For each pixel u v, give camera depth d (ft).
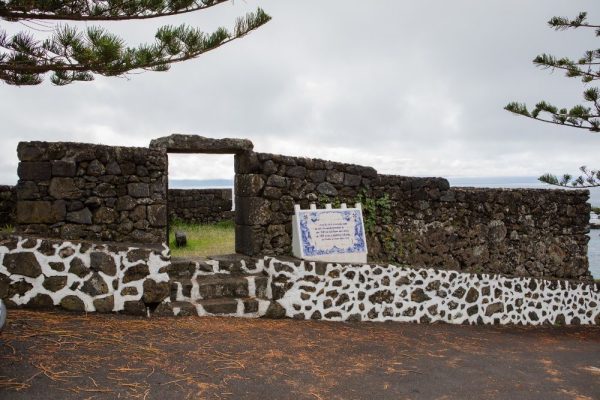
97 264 18.13
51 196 20.65
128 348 15.15
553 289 29.14
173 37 17.85
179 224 41.34
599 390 15.65
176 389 12.80
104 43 16.31
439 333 22.44
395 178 27.84
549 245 32.71
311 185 25.52
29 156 20.42
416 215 28.30
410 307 24.30
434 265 28.68
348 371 15.52
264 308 21.44
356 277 23.20
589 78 30.17
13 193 27.53
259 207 24.09
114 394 12.10
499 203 30.86
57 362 13.43
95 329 16.38
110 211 21.56
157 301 19.13
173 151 24.23
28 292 17.42
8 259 17.29
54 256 17.67
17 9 16.21
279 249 24.62
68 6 16.57
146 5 17.03
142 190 22.20
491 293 26.68
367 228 26.81
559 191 33.27
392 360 17.15
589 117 29.22
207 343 16.63
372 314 23.43
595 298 30.96
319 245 24.40
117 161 21.77
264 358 15.88
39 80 22.62
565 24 28.99
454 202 29.43
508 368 17.34
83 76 22.35
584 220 34.12
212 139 23.49
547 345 22.56
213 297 21.42
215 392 12.90
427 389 14.49
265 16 18.75
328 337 19.40
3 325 11.55
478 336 22.89
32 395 11.48
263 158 24.23
